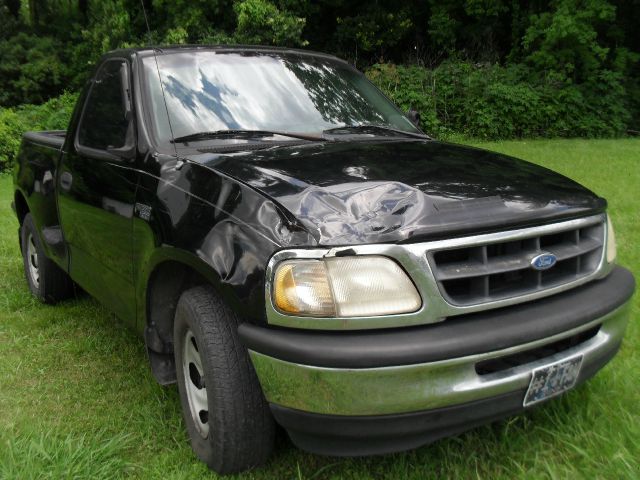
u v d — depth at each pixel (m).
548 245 2.46
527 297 2.29
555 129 17.62
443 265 2.18
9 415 3.10
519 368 2.25
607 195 7.80
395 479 2.51
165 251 2.58
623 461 2.42
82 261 3.70
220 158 2.73
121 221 3.02
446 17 19.75
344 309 2.07
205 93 3.28
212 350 2.35
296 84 3.59
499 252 2.29
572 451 2.59
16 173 4.80
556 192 2.60
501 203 2.36
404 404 2.07
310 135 3.25
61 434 2.89
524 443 2.66
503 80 17.95
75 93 18.66
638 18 19.45
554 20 17.33
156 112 3.12
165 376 2.98
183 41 16.33
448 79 17.84
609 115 17.88
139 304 2.97
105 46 17.92
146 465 2.65
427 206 2.26
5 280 5.39
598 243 2.60
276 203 2.26
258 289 2.15
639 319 3.77
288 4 17.73
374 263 2.09
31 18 22.48
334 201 2.26
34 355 3.84
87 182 3.43
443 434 2.19
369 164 2.70
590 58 18.03
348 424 2.10
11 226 7.44
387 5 21.06
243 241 2.24
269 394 2.20
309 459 2.63
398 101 17.34
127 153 3.06
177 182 2.68
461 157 2.97
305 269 2.10
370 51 20.98
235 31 17.06
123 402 3.23
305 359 2.06
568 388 2.44
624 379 3.06
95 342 4.02
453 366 2.09
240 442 2.38
